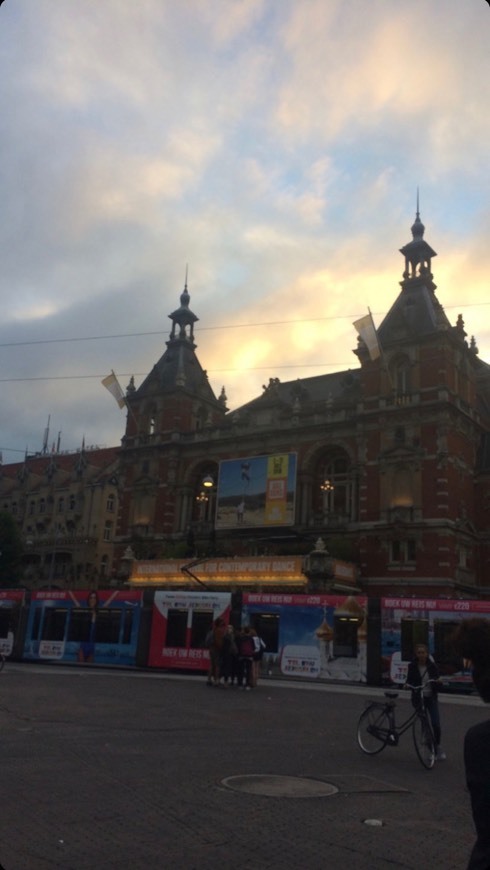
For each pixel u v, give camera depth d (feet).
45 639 113.60
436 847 22.52
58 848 20.31
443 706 70.69
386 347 154.81
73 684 71.00
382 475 147.43
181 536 175.42
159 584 155.33
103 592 111.65
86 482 249.55
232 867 19.40
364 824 24.64
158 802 25.99
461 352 155.94
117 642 108.06
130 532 184.65
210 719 50.57
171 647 103.96
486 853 9.62
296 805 26.68
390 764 37.32
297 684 87.61
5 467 306.35
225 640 80.53
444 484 139.64
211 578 146.72
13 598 118.52
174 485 181.47
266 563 140.26
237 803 26.45
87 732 41.45
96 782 28.66
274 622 101.09
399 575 140.56
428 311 156.25
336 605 97.66
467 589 141.49
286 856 20.66
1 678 73.00
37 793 26.37
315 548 139.64
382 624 93.97
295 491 155.12
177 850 20.63
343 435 158.10
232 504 162.50
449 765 38.40
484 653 10.93
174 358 200.23
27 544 246.88
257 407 174.40
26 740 37.52
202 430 181.68
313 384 185.78
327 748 40.73
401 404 147.95
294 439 165.48
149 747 37.58
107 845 20.81
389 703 39.86
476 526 150.61
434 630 90.79
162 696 64.44
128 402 197.26
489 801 9.74
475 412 157.28
